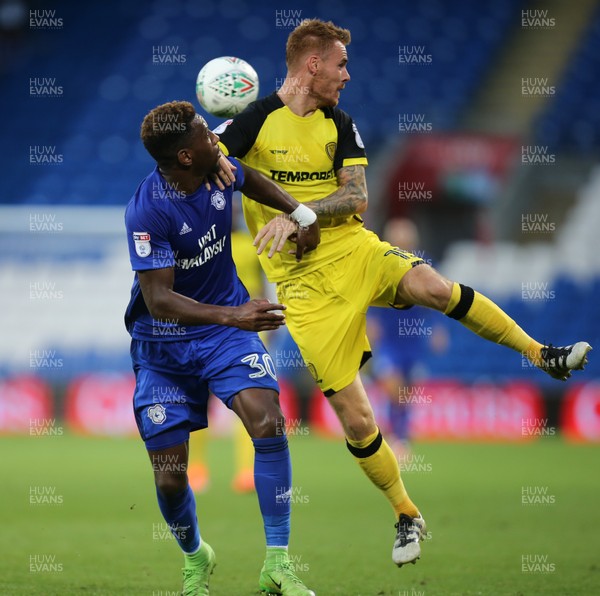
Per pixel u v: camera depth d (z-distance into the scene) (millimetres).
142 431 18422
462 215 75812
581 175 76875
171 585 19984
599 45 85312
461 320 20125
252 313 17000
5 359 65125
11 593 18984
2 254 66938
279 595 18031
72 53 87312
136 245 17484
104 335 65750
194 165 17531
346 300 21094
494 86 82625
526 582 20359
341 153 21188
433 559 23125
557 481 39156
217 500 33562
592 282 69750
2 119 83000
